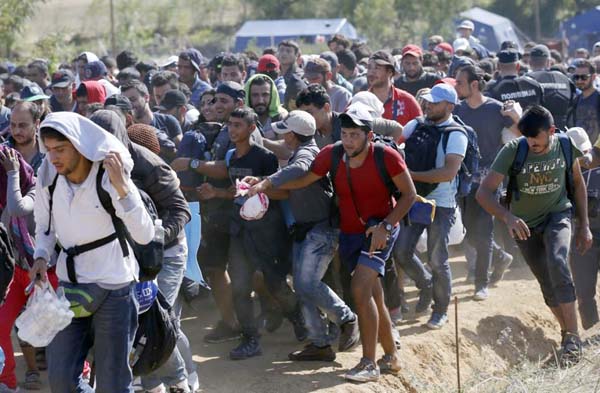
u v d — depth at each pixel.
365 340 11.16
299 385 11.08
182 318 13.66
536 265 13.30
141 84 13.87
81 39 70.25
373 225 10.97
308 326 11.69
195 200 12.27
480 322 13.82
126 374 8.56
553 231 12.83
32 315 8.28
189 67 19.05
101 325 8.48
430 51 25.28
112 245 8.43
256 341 12.06
